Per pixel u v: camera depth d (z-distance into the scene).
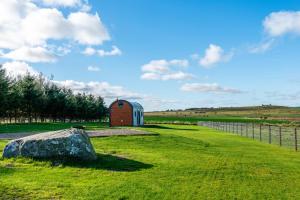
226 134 49.97
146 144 28.09
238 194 12.94
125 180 14.70
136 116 73.00
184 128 64.94
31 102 76.69
